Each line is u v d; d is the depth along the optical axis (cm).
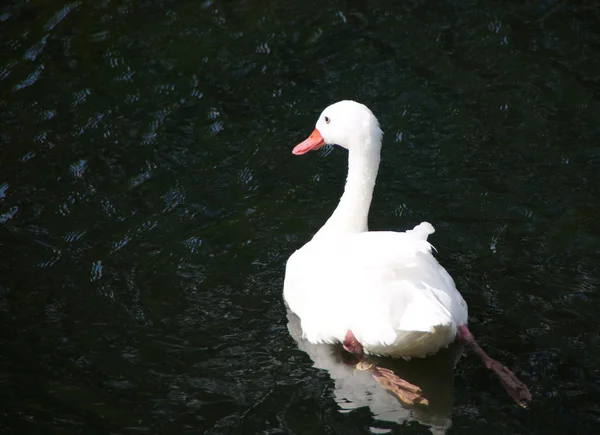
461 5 1753
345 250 1037
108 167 1381
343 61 1623
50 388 971
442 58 1614
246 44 1675
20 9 1759
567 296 1095
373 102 1520
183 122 1486
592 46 1619
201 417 928
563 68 1567
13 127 1458
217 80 1586
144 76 1591
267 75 1598
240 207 1307
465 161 1377
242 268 1185
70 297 1121
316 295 1045
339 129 1130
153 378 987
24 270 1168
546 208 1266
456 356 1004
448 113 1482
